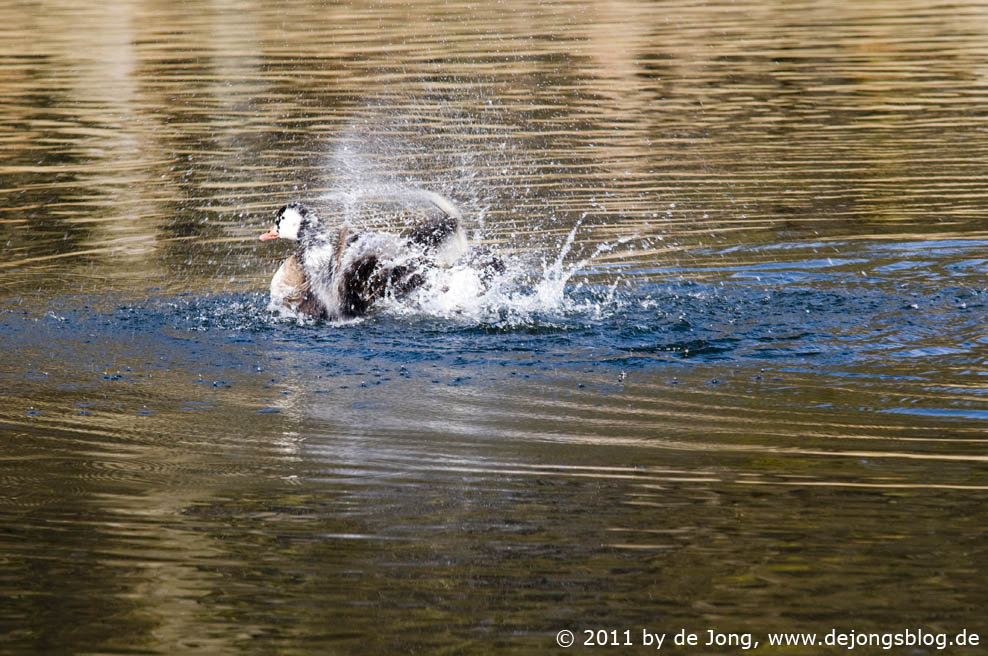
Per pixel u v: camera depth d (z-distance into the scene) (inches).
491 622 383.9
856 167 1077.1
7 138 1261.1
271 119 1318.9
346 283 734.5
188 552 432.8
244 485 489.1
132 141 1237.1
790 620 383.2
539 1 2185.0
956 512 449.1
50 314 742.5
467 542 435.2
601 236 899.4
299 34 1873.8
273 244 908.0
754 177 1056.8
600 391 596.1
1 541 442.9
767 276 795.4
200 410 579.2
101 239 917.2
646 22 1931.6
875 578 404.8
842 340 668.1
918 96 1363.2
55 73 1603.1
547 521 450.6
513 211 969.5
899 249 844.6
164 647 372.8
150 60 1678.2
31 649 373.7
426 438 536.7
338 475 497.4
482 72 1546.5
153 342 690.8
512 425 551.2
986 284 765.9
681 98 1387.8
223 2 2247.8
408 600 397.7
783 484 478.3
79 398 597.9
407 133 1246.3
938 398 572.7
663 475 489.4
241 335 703.7
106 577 415.8
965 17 1900.8
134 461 516.4
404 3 2197.3
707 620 382.9
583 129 1252.5
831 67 1542.8
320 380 622.8
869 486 474.3
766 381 605.3
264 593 402.6
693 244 872.3
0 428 557.3
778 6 2081.7
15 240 914.1
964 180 1021.2
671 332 689.0
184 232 937.5
